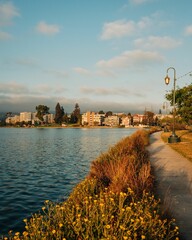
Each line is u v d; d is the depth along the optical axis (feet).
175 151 66.49
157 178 35.32
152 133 175.11
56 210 17.88
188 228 19.13
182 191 29.04
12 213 35.12
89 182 26.35
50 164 80.23
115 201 19.65
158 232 15.85
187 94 98.27
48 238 14.38
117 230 14.89
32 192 46.32
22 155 103.91
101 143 168.14
